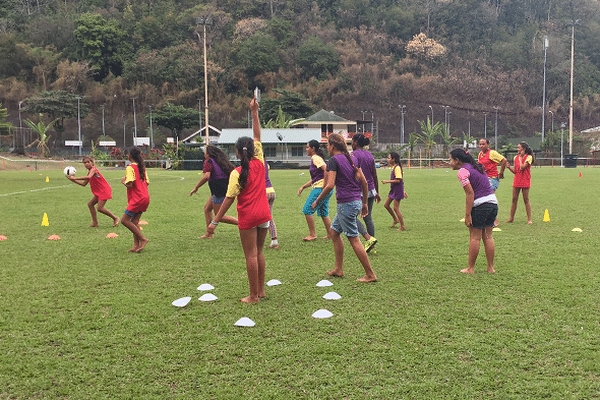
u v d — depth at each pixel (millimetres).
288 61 98375
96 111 86000
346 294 4703
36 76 86625
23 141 64062
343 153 5156
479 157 9562
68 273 5566
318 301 4484
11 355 3357
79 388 2912
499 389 2861
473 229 5422
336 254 5383
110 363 3229
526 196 9203
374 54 104688
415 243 7320
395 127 93562
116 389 2891
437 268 5730
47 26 93750
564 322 3877
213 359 3271
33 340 3607
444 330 3730
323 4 115562
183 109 55906
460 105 100188
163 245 7285
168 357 3299
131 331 3762
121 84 88438
